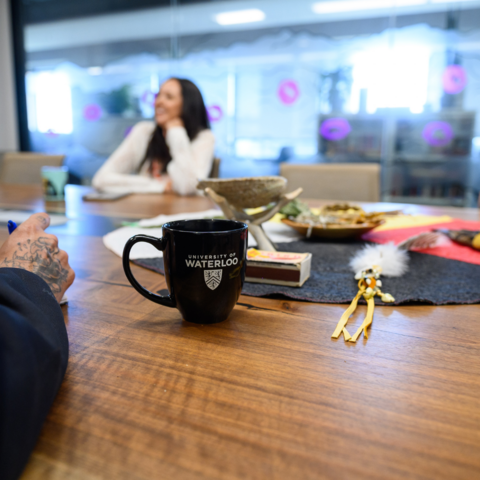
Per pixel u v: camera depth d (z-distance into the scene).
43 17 4.50
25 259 0.43
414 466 0.24
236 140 4.34
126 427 0.28
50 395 0.28
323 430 0.27
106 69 4.46
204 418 0.29
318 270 0.67
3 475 0.22
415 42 3.67
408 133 3.88
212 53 4.19
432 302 0.52
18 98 4.65
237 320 0.47
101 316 0.48
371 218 0.94
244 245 0.45
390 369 0.36
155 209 1.30
